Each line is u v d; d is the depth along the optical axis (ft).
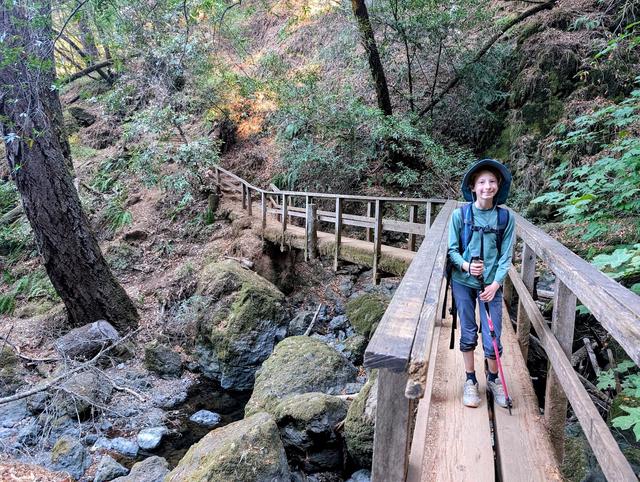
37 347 27.50
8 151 25.50
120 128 51.26
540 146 29.32
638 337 3.82
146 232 39.81
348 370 21.18
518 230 12.70
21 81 22.57
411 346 4.04
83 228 28.04
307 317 28.78
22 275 37.45
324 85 39.55
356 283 31.99
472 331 8.76
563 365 7.04
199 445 14.55
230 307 27.02
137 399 22.80
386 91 33.65
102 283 28.73
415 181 31.96
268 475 13.17
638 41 14.21
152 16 35.47
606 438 5.03
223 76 42.83
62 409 20.31
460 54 34.27
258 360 25.96
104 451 18.26
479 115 33.35
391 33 34.58
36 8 19.85
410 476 5.91
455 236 8.57
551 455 7.27
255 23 57.41
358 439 15.10
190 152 39.22
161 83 40.57
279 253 33.42
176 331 28.50
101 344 26.13
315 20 47.98
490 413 8.88
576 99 28.68
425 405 8.36
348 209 35.55
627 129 19.11
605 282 5.67
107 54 48.80
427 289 5.81
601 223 13.87
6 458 15.12
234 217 38.88
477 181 8.34
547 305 17.60
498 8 38.52
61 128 40.29
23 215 41.34
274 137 45.52
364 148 34.01
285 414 16.61
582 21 30.50
